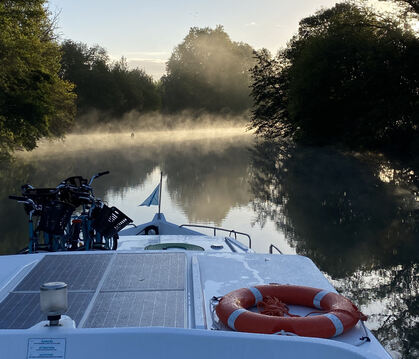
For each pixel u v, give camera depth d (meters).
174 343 1.79
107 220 6.07
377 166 31.92
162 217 9.77
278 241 14.38
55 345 1.75
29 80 33.72
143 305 2.89
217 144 63.00
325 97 35.94
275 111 44.53
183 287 3.21
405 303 9.59
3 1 33.19
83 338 1.77
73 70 77.81
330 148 38.75
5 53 32.22
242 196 22.44
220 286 3.39
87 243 6.14
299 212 18.59
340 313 2.82
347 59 34.56
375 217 17.69
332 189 24.38
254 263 3.89
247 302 3.07
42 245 5.90
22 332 1.76
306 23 45.94
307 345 1.78
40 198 5.84
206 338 1.79
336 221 16.92
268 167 34.38
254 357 1.79
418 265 11.94
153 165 37.16
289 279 3.61
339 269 11.73
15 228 15.41
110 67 89.38
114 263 3.68
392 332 8.31
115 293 3.08
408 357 7.45
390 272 11.54
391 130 33.88
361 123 33.59
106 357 1.76
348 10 37.03
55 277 3.36
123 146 60.38
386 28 34.03
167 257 3.87
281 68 44.62
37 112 33.47
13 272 3.51
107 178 29.27
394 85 32.06
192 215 17.95
